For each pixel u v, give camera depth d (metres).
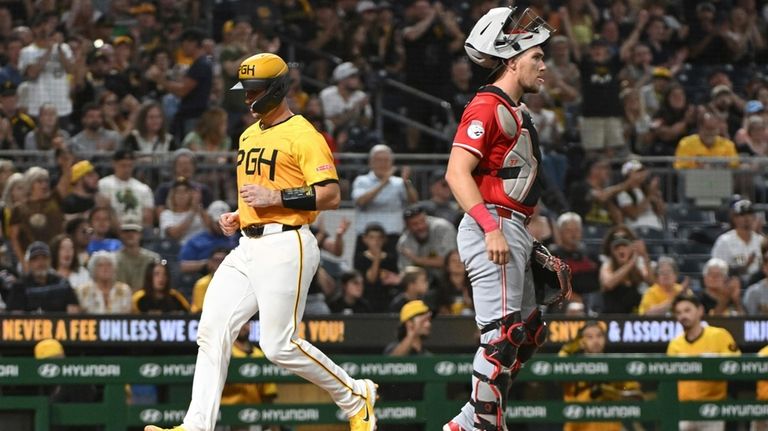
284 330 22.89
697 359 34.94
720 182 50.56
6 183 42.00
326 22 56.50
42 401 32.09
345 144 50.25
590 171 49.06
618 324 39.94
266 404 33.16
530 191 21.44
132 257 40.25
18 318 36.41
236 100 49.59
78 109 48.38
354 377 33.34
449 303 40.69
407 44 56.16
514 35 21.38
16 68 47.72
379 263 42.06
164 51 50.69
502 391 21.33
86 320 37.00
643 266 43.25
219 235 42.00
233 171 45.19
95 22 51.84
